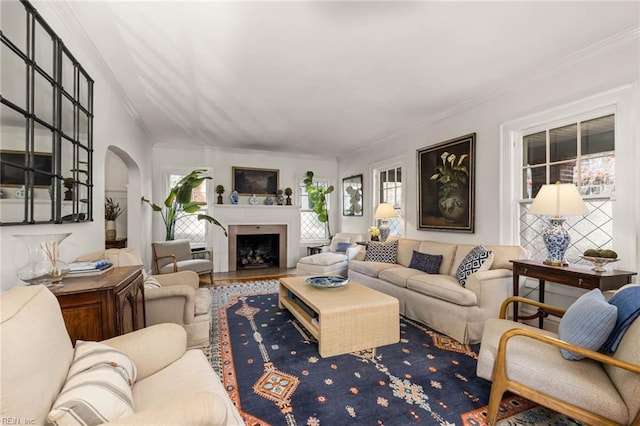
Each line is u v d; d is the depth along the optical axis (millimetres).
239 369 2119
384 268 3791
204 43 2297
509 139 3186
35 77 1639
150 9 1897
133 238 4250
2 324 771
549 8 1941
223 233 5832
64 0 1792
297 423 1576
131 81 2939
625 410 1220
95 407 855
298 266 4836
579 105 2582
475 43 2346
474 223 3553
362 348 2412
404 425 1563
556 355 1513
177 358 1494
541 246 3008
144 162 4621
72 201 2041
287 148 6012
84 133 2279
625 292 1526
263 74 2840
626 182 2299
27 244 1457
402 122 4355
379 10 1939
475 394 1836
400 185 4988
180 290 2314
